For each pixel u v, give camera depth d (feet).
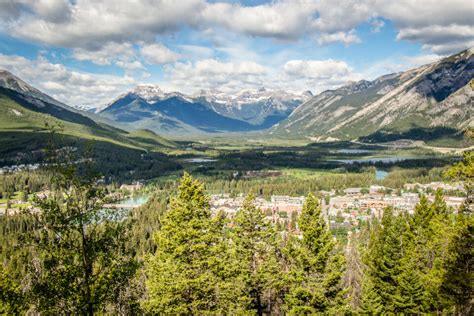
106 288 79.36
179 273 112.88
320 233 127.13
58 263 76.28
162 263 114.62
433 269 143.23
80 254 77.15
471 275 121.39
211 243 120.78
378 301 169.07
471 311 143.84
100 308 80.48
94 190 80.18
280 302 154.71
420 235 180.55
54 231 76.28
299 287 121.49
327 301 121.19
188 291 113.91
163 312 109.91
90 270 79.00
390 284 168.04
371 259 197.88
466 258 127.13
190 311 112.78
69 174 76.23
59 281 74.79
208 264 113.80
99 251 78.59
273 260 134.92
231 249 134.31
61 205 77.15
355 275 222.48
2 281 105.50
